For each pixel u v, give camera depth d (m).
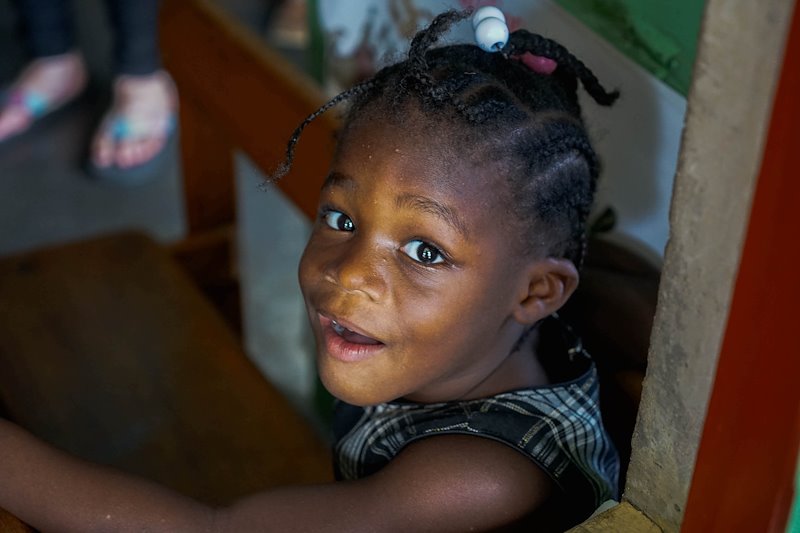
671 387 0.60
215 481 1.24
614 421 0.96
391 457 0.86
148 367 1.43
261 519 0.77
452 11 0.78
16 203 2.53
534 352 0.90
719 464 0.55
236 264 1.93
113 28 2.51
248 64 1.31
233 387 1.40
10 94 2.73
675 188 0.54
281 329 2.19
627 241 1.09
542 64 0.83
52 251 1.65
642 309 0.98
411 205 0.73
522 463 0.79
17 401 1.36
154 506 0.76
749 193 0.50
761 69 0.47
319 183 1.19
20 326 1.49
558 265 0.82
